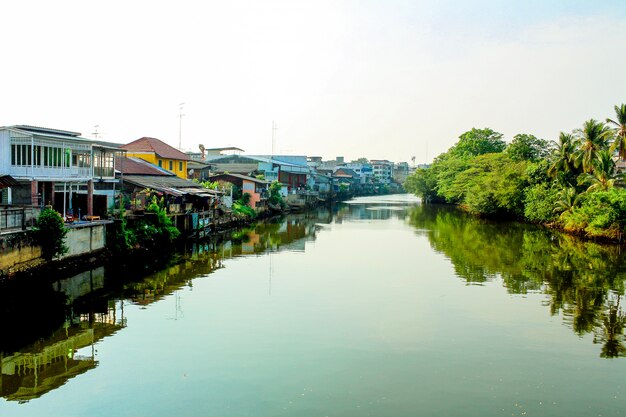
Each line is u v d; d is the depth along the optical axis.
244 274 32.16
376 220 74.38
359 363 17.78
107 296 26.12
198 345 19.28
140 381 16.23
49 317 22.56
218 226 55.78
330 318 22.81
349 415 14.23
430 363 17.84
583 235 50.03
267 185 84.06
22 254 25.70
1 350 18.78
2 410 14.45
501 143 115.56
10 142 30.08
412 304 25.23
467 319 22.83
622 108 54.88
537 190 62.59
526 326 21.84
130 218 38.06
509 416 14.25
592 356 18.58
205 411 14.42
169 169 61.84
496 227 62.44
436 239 50.94
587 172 57.81
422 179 121.81
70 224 30.20
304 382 16.25
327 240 50.25
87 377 16.50
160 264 34.94
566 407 14.78
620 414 14.40
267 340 19.92
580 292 27.66
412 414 14.30
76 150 34.62
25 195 31.09
